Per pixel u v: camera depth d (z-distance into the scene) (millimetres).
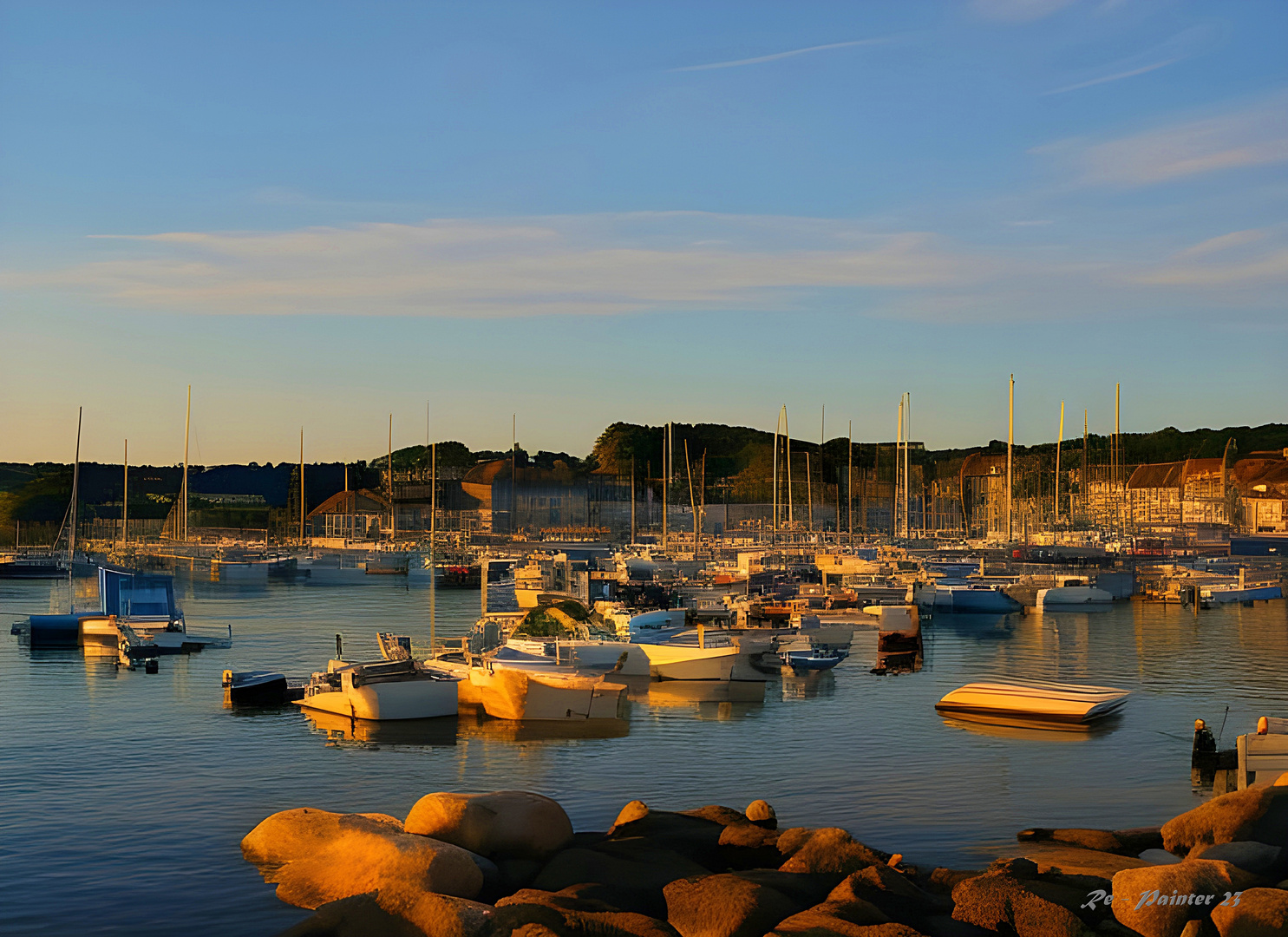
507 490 175250
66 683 43312
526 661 41688
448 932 16500
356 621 67188
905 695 41406
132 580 58969
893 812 25000
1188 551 114000
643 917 16578
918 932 15781
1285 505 150625
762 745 32062
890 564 94750
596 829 23438
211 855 21797
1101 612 76750
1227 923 16391
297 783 27625
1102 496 149375
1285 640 59031
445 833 20969
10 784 27328
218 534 171000
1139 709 37969
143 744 32094
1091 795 26531
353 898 17703
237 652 52375
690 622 66438
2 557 122812
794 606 67688
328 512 180500
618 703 36125
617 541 150625
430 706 35875
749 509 180500
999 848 22344
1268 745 26375
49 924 18453
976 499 177875
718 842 21406
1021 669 48156
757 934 16812
